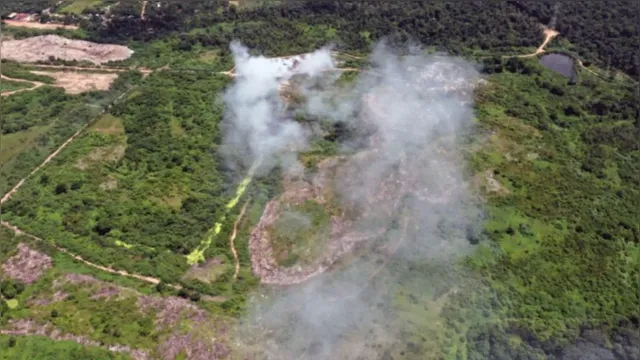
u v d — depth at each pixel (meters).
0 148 156.62
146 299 116.56
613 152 162.25
